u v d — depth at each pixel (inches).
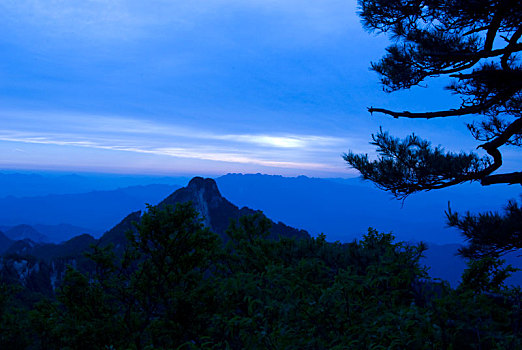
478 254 287.3
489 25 299.6
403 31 339.6
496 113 369.4
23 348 322.0
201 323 246.1
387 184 314.0
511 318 102.3
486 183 295.4
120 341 264.2
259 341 102.7
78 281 294.8
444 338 90.3
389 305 124.0
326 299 112.7
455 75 315.3
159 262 307.7
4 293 362.3
